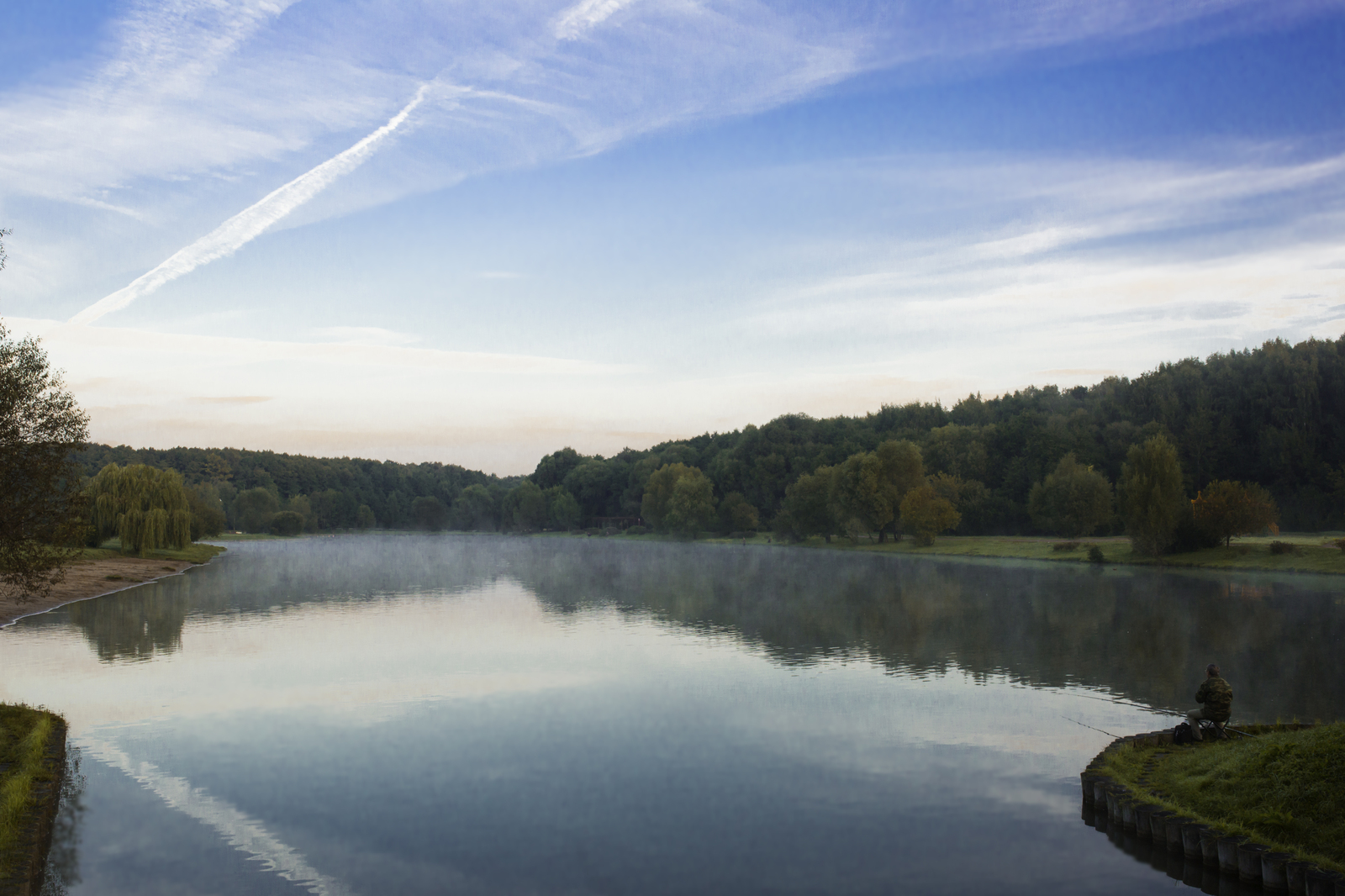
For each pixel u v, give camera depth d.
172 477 116.00
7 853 14.96
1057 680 31.05
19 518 25.34
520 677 32.22
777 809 18.19
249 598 63.81
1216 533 87.62
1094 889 14.27
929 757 21.73
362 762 21.59
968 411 195.50
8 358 25.73
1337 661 34.31
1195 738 19.45
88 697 29.20
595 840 16.59
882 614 51.62
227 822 17.62
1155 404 147.00
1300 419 130.75
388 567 102.81
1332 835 13.50
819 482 147.00
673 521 180.12
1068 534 121.12
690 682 31.22
